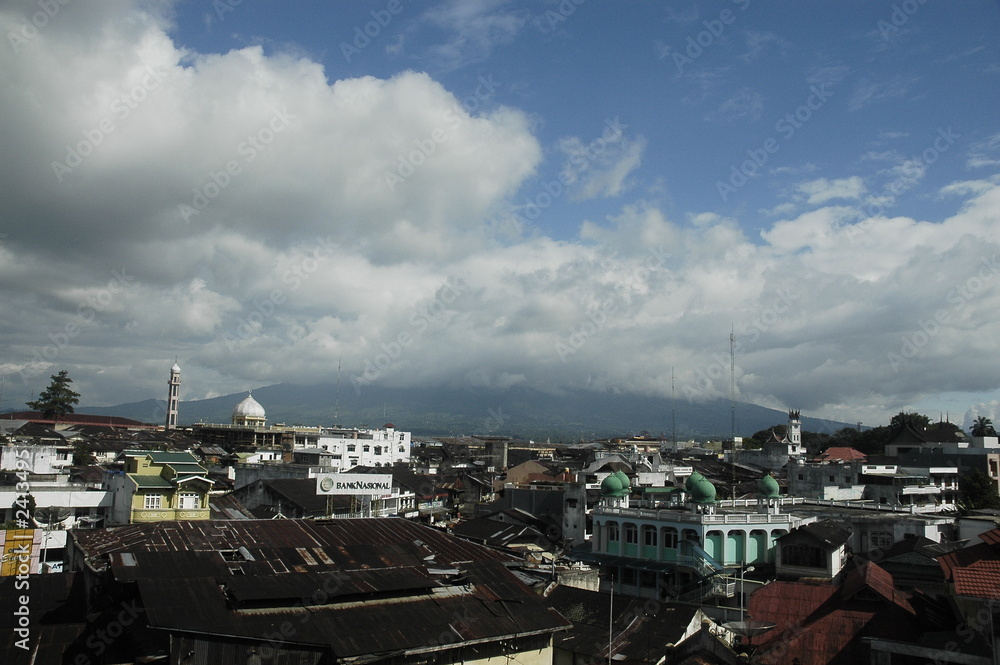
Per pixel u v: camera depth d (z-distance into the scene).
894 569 57.16
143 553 38.25
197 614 32.75
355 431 168.62
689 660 34.94
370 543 45.59
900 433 142.38
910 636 34.34
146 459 69.56
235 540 42.62
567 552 83.50
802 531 66.00
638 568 71.56
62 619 36.56
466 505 117.81
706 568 67.19
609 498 82.38
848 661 34.03
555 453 199.00
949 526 71.75
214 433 175.25
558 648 44.72
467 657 37.06
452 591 41.19
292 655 32.69
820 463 114.56
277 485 93.56
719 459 167.62
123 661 32.66
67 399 159.88
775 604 40.88
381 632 35.06
